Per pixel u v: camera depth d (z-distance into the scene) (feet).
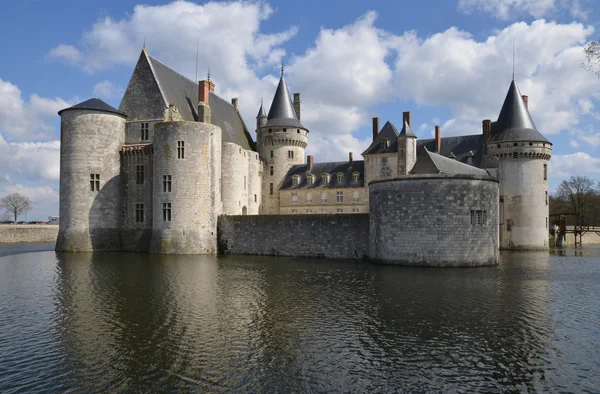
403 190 103.24
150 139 155.53
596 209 311.06
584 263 118.32
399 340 47.73
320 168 224.74
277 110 225.76
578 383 37.50
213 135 142.20
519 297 68.49
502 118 187.21
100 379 37.96
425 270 95.86
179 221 135.95
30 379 37.96
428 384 37.29
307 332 50.39
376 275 89.25
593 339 48.14
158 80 160.04
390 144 207.82
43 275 89.86
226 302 64.80
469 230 100.83
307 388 36.47
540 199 179.52
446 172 115.14
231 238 138.10
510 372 39.63
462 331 50.83
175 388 36.37
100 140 146.20
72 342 46.98
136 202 148.66
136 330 51.06
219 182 145.69
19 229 216.33
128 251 145.59
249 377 38.42
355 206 211.20
